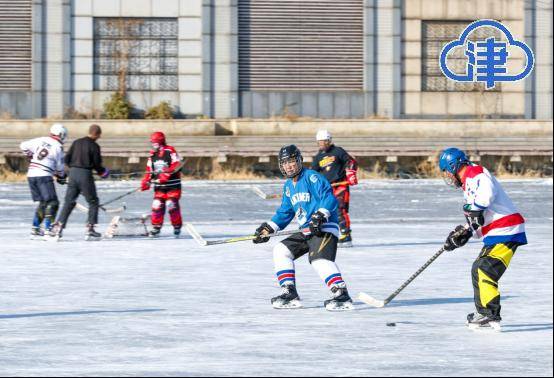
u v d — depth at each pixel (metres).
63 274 27.22
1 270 28.06
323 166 34.53
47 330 18.55
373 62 97.50
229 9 95.50
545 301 22.19
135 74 94.94
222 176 83.94
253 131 91.00
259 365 15.33
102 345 17.03
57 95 94.00
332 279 20.88
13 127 87.69
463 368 15.10
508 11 98.38
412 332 18.31
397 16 97.50
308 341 17.41
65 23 94.00
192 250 33.62
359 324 19.20
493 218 18.47
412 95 98.19
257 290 24.16
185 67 95.44
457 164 18.47
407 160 89.75
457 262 30.20
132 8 94.62
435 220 46.56
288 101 96.75
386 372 14.80
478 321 18.42
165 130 88.88
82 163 36.50
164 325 19.09
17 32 93.94
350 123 91.94
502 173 90.31
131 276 26.83
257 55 96.25
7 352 16.42
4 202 56.53
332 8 96.94
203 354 16.23
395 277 26.62
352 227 42.81
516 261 30.25
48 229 36.62
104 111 93.62
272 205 55.09
